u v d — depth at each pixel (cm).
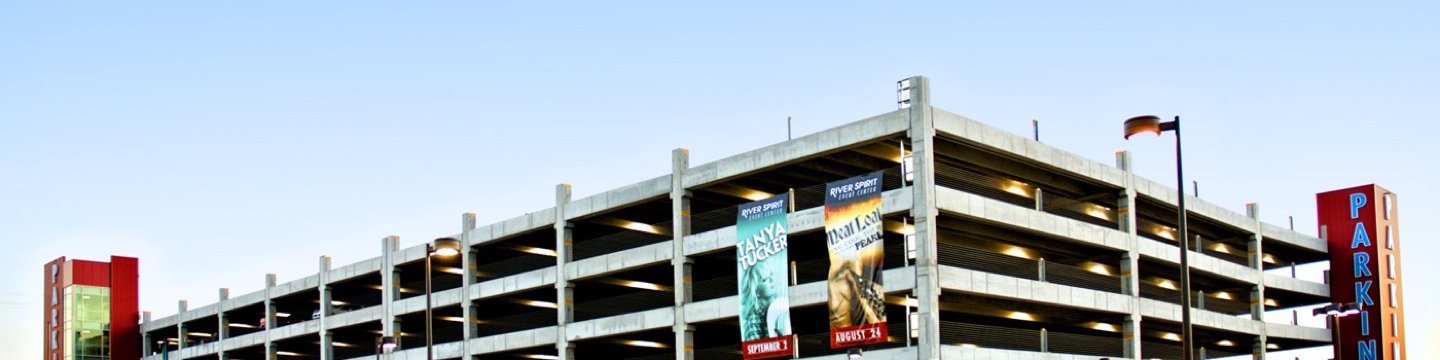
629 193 7456
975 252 6931
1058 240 6988
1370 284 9631
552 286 7950
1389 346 9569
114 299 12862
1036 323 7600
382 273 9312
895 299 6506
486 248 8706
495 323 8800
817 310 6888
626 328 7325
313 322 10019
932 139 6147
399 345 9056
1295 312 9412
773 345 6475
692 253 7031
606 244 8250
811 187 7012
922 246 6012
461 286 9006
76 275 12762
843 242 6272
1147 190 7681
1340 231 9894
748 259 6694
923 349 5959
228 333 11531
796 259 7588
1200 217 8394
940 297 6444
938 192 6106
